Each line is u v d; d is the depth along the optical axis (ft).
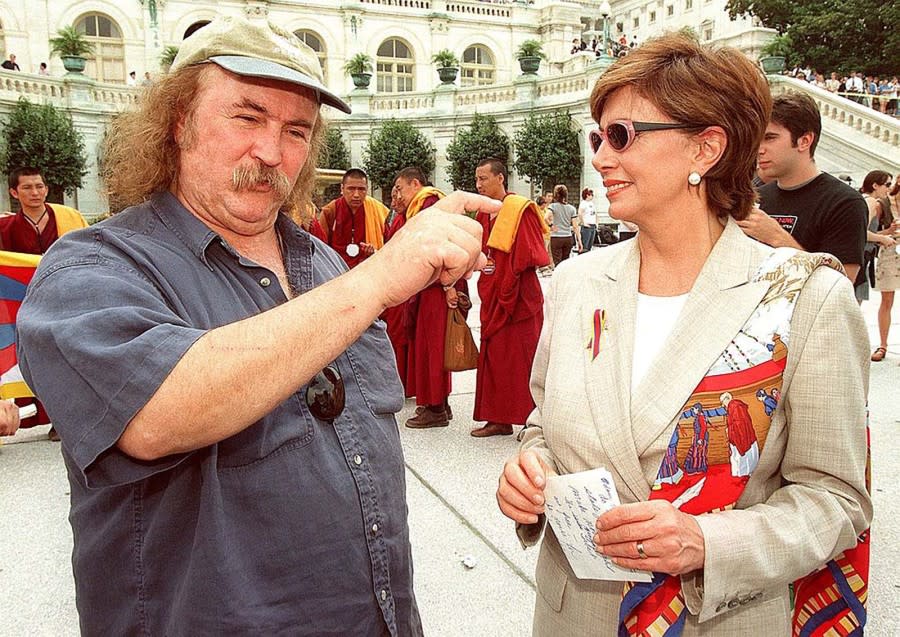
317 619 3.55
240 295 3.77
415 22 101.86
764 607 4.00
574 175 67.82
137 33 87.15
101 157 4.29
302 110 3.87
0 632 7.88
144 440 2.74
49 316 2.97
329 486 3.62
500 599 8.48
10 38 83.05
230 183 3.74
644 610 3.88
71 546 9.95
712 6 125.39
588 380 4.22
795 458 3.97
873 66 91.45
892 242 18.85
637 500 4.01
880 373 18.33
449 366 14.87
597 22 119.03
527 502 4.03
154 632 3.40
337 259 5.02
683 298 4.23
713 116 3.88
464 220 3.04
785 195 9.28
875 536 9.74
